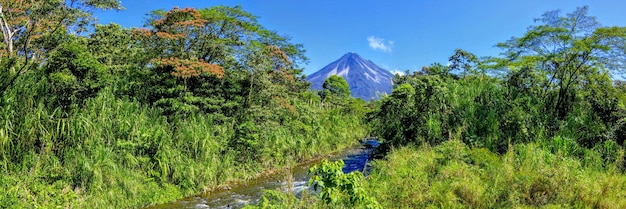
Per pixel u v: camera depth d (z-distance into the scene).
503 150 13.19
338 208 7.40
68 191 9.88
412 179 9.53
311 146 20.47
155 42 16.80
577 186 8.41
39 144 10.88
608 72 15.82
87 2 15.37
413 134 15.77
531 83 17.08
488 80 19.11
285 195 8.45
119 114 12.66
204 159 13.64
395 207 8.16
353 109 34.91
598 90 15.88
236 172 14.62
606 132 13.26
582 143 13.24
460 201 8.27
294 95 24.86
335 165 5.21
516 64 17.91
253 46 21.25
